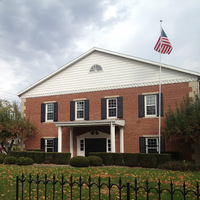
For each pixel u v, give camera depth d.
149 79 20.77
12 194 8.94
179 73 19.73
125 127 21.17
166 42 19.42
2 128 23.25
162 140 19.47
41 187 9.91
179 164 15.31
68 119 23.91
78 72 24.09
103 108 22.27
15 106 26.09
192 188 9.66
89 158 17.78
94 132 22.36
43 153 20.06
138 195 8.77
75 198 8.45
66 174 12.98
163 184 10.46
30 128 25.00
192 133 16.38
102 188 9.70
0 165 18.17
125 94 21.56
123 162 18.12
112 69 22.45
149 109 20.62
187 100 17.61
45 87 25.70
